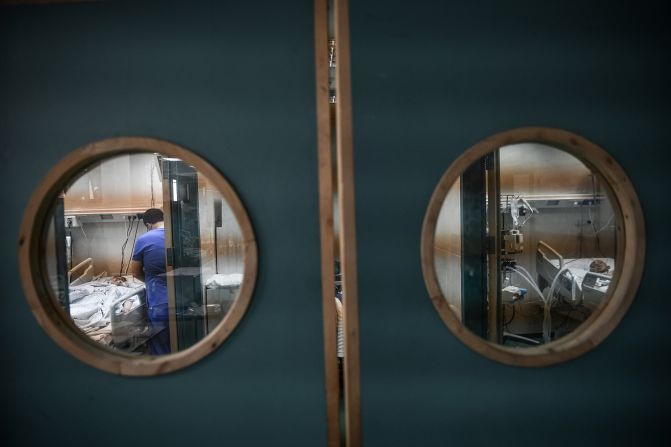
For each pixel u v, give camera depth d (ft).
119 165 12.96
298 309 4.65
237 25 4.55
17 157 4.65
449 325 4.60
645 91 4.67
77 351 4.63
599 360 4.79
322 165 4.56
